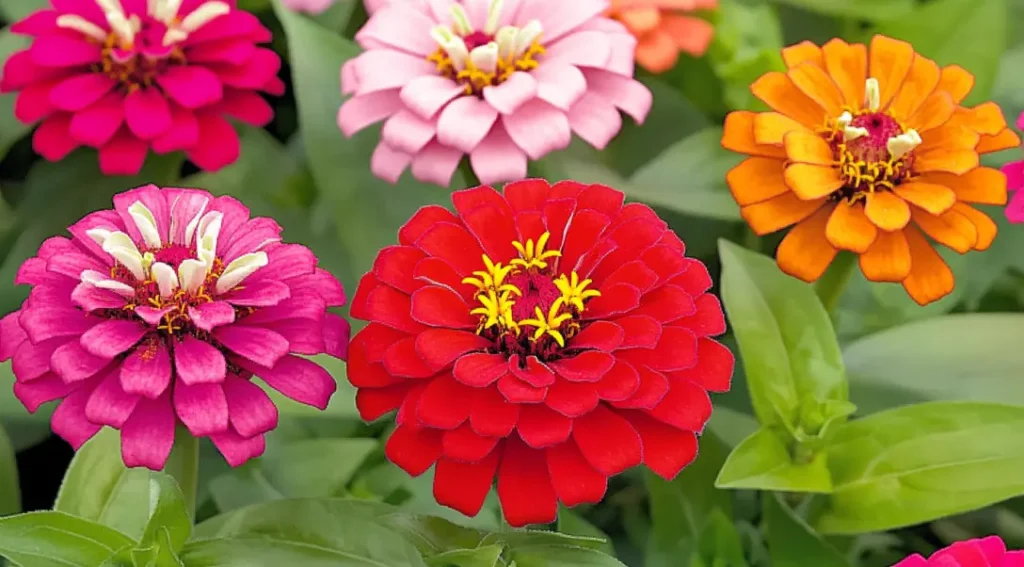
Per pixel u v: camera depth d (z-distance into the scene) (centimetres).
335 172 57
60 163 58
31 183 58
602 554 47
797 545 51
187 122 54
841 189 51
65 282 46
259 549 47
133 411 45
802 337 52
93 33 54
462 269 48
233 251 47
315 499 48
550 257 48
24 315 45
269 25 62
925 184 51
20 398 46
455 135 52
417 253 48
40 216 58
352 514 48
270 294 45
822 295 54
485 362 46
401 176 57
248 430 45
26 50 55
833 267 53
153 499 46
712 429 52
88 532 46
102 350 44
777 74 52
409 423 46
